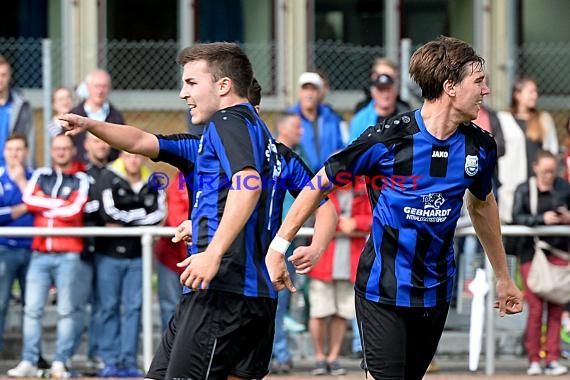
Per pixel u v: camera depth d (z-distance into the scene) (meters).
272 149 16.17
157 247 29.09
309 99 31.77
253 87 17.00
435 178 16.61
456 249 30.66
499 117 33.66
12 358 30.38
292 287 16.33
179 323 15.92
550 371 29.58
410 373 17.80
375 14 41.72
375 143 16.52
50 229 28.25
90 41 40.22
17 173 29.50
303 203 16.38
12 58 39.59
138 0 40.81
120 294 29.09
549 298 29.36
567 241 29.52
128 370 28.97
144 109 39.69
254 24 41.34
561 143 40.88
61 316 28.77
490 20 41.97
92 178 29.28
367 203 29.44
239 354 15.96
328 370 29.45
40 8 40.22
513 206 29.75
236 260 15.67
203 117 16.34
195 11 41.25
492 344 29.45
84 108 32.44
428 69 16.41
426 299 16.89
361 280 17.16
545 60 41.78
